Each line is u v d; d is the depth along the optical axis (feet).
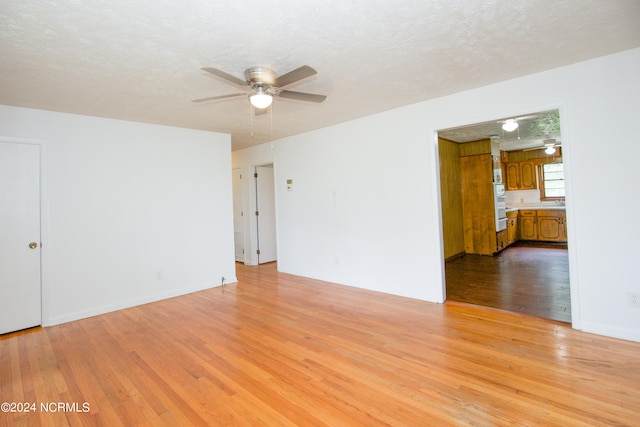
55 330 10.67
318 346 8.83
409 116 12.43
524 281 14.57
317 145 15.99
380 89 10.51
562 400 6.14
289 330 10.01
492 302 11.89
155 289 13.74
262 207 20.90
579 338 8.66
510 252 21.84
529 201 27.02
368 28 6.73
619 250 8.55
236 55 7.73
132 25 6.27
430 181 12.01
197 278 15.08
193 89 9.73
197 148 15.20
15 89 9.32
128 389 7.07
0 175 10.51
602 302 8.82
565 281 14.32
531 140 21.13
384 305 12.01
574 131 9.05
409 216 12.68
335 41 7.22
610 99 8.52
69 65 7.91
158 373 7.70
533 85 9.62
